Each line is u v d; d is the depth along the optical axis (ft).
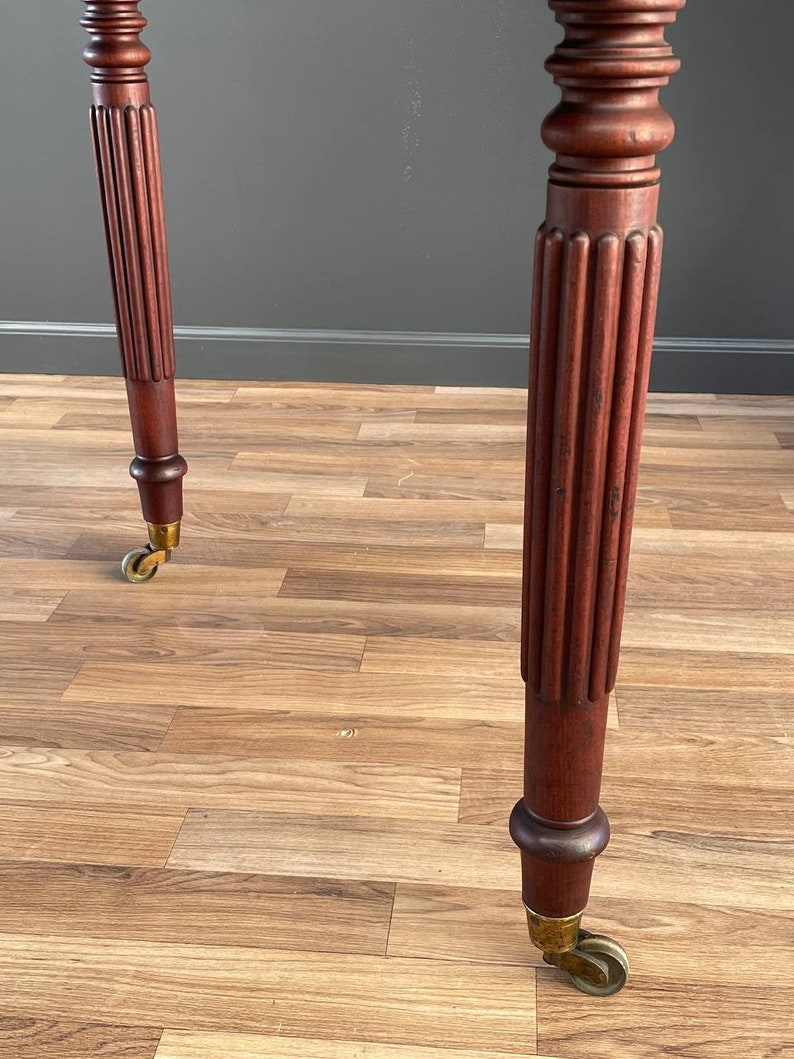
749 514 6.89
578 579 2.96
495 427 8.37
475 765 4.66
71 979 3.67
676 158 8.34
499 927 3.86
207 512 6.98
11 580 6.21
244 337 9.27
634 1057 3.37
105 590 6.09
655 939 3.79
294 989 3.62
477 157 8.55
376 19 8.21
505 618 5.78
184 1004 3.57
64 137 8.79
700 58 8.04
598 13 2.41
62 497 7.23
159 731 4.90
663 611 5.80
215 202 8.89
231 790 4.53
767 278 8.66
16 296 9.36
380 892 4.01
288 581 6.16
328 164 8.69
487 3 8.09
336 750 4.76
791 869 4.09
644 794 4.46
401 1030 3.47
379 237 8.88
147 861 4.16
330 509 7.02
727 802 4.42
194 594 6.04
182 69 8.50
